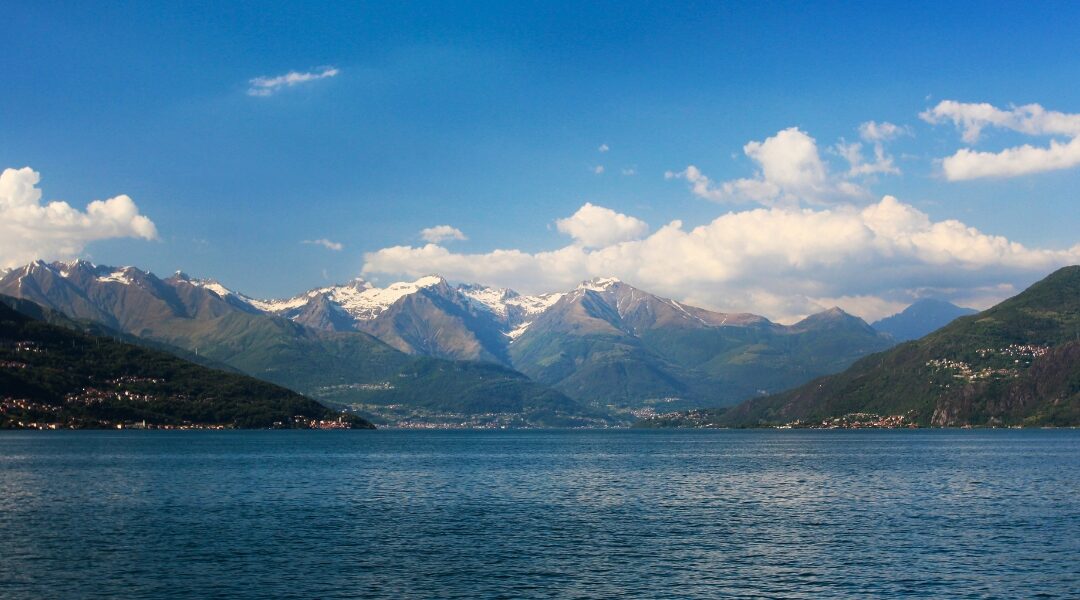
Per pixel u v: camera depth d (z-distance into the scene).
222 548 95.94
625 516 123.06
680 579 81.44
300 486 166.75
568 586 78.88
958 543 98.75
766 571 84.69
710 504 137.62
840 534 105.62
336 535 105.19
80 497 144.75
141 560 89.25
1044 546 96.69
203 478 182.50
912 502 138.50
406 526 112.88
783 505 135.62
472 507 133.88
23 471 197.88
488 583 79.88
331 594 75.88
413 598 74.62
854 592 76.44
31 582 79.56
